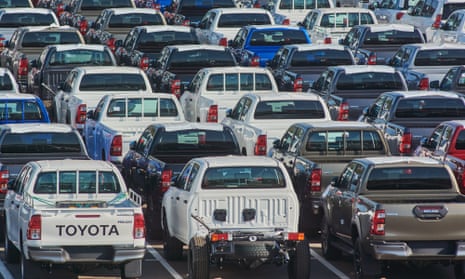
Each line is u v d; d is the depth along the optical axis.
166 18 110.12
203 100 69.94
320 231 51.00
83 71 68.75
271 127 58.94
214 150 52.72
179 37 89.38
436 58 78.44
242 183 42.41
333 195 45.34
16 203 43.47
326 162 49.38
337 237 45.47
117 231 39.88
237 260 41.16
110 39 95.00
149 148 52.47
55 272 44.38
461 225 39.97
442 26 95.12
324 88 70.81
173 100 61.44
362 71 69.44
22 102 60.44
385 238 39.97
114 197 43.19
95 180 43.22
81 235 39.69
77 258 39.81
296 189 49.97
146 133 54.50
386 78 69.50
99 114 61.84
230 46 92.38
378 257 40.03
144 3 123.25
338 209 44.59
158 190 49.72
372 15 98.75
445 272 44.66
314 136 50.81
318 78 73.88
